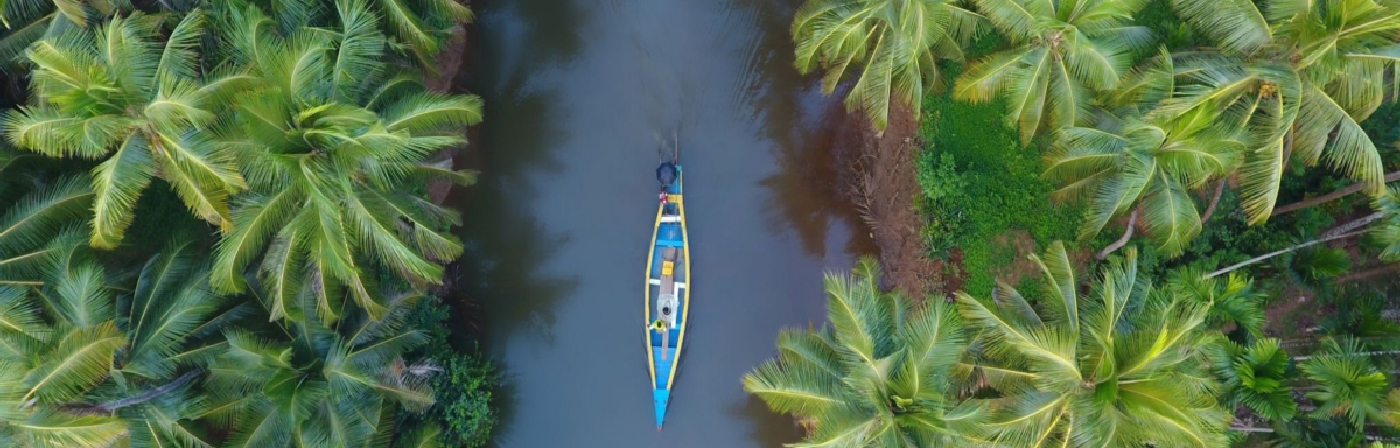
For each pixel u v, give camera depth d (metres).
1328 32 11.52
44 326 11.63
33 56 10.34
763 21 18.75
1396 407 11.59
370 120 11.23
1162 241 13.32
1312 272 14.86
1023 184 17.20
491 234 18.62
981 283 17.12
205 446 13.02
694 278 18.41
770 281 18.50
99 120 10.72
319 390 13.40
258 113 10.81
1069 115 13.60
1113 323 11.62
